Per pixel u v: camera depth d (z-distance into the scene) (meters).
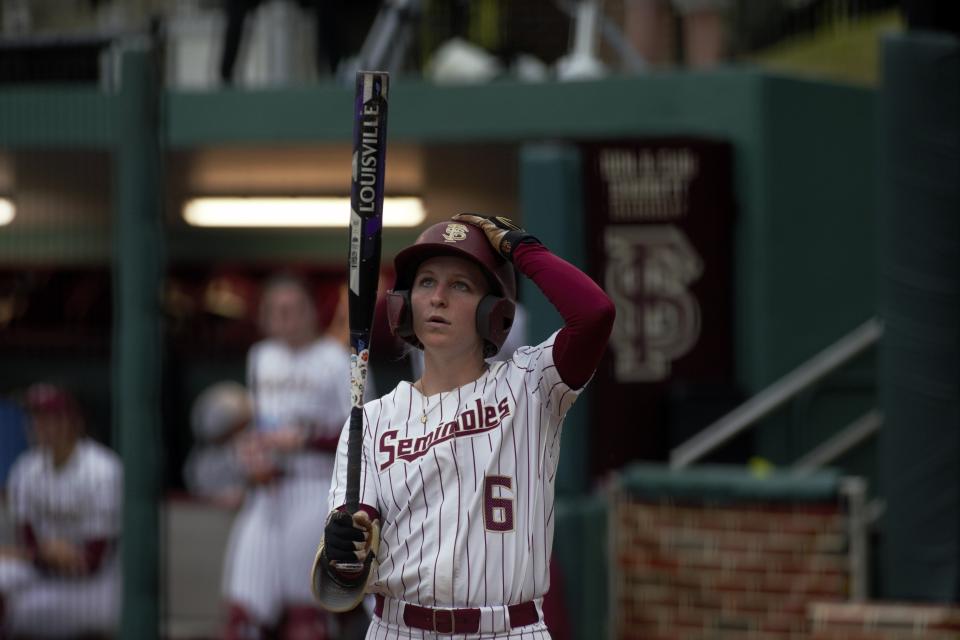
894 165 24.53
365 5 42.62
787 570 23.94
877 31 36.84
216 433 35.38
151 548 25.95
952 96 24.17
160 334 26.14
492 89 32.50
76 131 29.86
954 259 24.28
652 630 24.81
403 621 12.18
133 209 25.95
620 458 29.33
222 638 28.27
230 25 35.28
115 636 26.12
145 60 26.02
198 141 33.94
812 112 32.34
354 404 12.08
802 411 30.28
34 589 26.23
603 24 35.59
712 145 30.72
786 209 31.73
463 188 35.53
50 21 40.75
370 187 12.04
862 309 33.22
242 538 26.02
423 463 12.02
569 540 24.48
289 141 33.50
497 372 12.38
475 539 11.93
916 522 24.45
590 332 11.91
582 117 32.22
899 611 21.95
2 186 30.91
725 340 30.72
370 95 11.98
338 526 11.84
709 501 24.47
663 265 30.25
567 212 25.27
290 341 26.02
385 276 38.44
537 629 12.12
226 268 42.16
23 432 31.92
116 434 26.58
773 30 38.81
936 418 24.31
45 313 39.84
